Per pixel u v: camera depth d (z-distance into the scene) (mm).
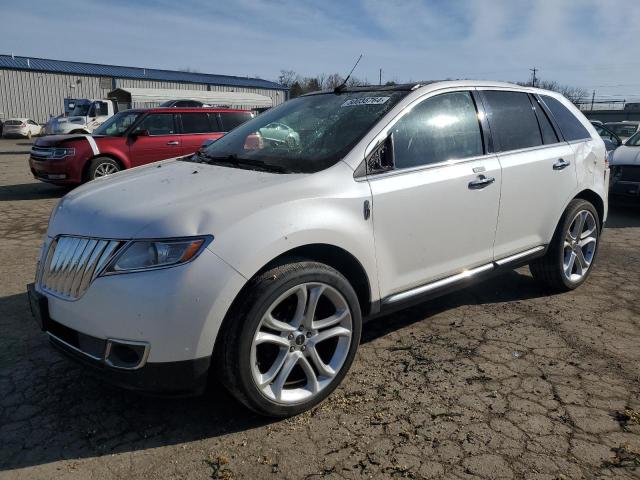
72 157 9422
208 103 29125
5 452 2502
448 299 4512
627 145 9008
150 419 2777
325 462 2436
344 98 3699
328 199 2826
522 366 3338
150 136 10141
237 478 2332
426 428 2688
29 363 3342
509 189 3836
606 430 2682
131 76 42500
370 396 2979
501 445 2559
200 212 2508
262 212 2584
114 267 2438
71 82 40406
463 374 3229
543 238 4258
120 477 2342
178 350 2379
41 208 8547
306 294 2713
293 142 3373
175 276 2359
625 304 4410
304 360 2775
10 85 37750
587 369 3309
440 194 3357
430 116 3488
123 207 2660
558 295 4609
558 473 2367
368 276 3033
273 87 51000
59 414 2814
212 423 2742
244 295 2510
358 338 2994
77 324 2539
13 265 5359
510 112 4074
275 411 2682
